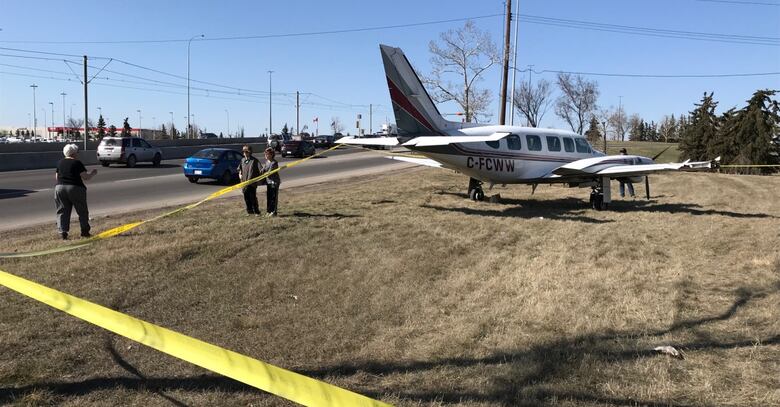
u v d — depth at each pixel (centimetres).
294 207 1384
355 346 491
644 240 1008
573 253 889
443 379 425
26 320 518
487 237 1026
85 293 611
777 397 392
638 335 517
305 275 721
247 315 565
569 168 1436
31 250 837
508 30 3025
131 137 3028
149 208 1411
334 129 11888
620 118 7894
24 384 399
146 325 325
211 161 2100
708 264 818
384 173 2769
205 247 858
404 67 1362
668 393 400
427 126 1395
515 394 399
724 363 453
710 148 4312
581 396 395
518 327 539
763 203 1677
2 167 2689
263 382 281
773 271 768
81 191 964
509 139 1471
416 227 1109
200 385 407
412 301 623
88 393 391
